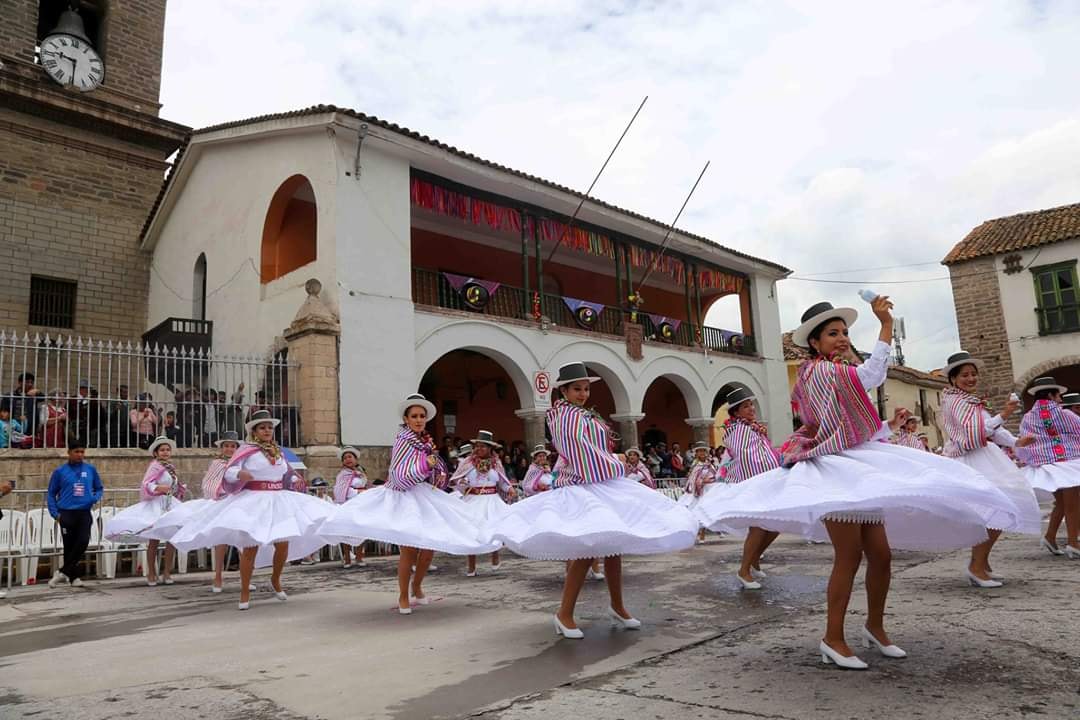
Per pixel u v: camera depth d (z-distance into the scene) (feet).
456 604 22.44
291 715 11.58
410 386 50.03
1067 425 26.48
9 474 35.65
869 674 12.18
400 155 52.39
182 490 31.96
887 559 13.24
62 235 65.36
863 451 13.25
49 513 32.63
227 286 57.98
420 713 11.40
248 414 43.70
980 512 15.87
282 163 53.26
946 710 10.30
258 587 28.94
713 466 42.55
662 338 72.90
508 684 12.82
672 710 10.86
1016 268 80.69
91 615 23.16
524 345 58.08
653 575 27.02
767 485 13.84
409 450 21.52
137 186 70.59
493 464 34.09
